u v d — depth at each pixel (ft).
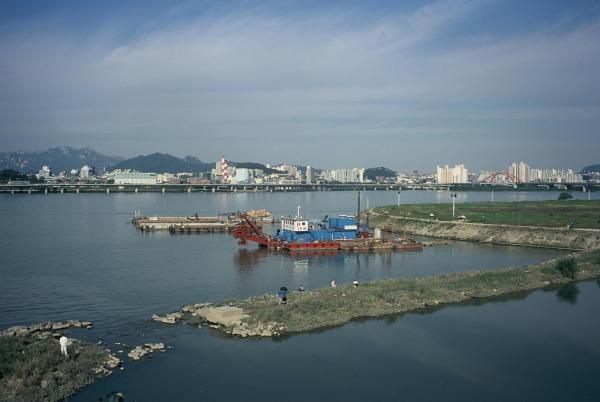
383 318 260.21
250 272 392.88
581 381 192.65
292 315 250.16
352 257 476.54
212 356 207.21
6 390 167.94
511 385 188.55
